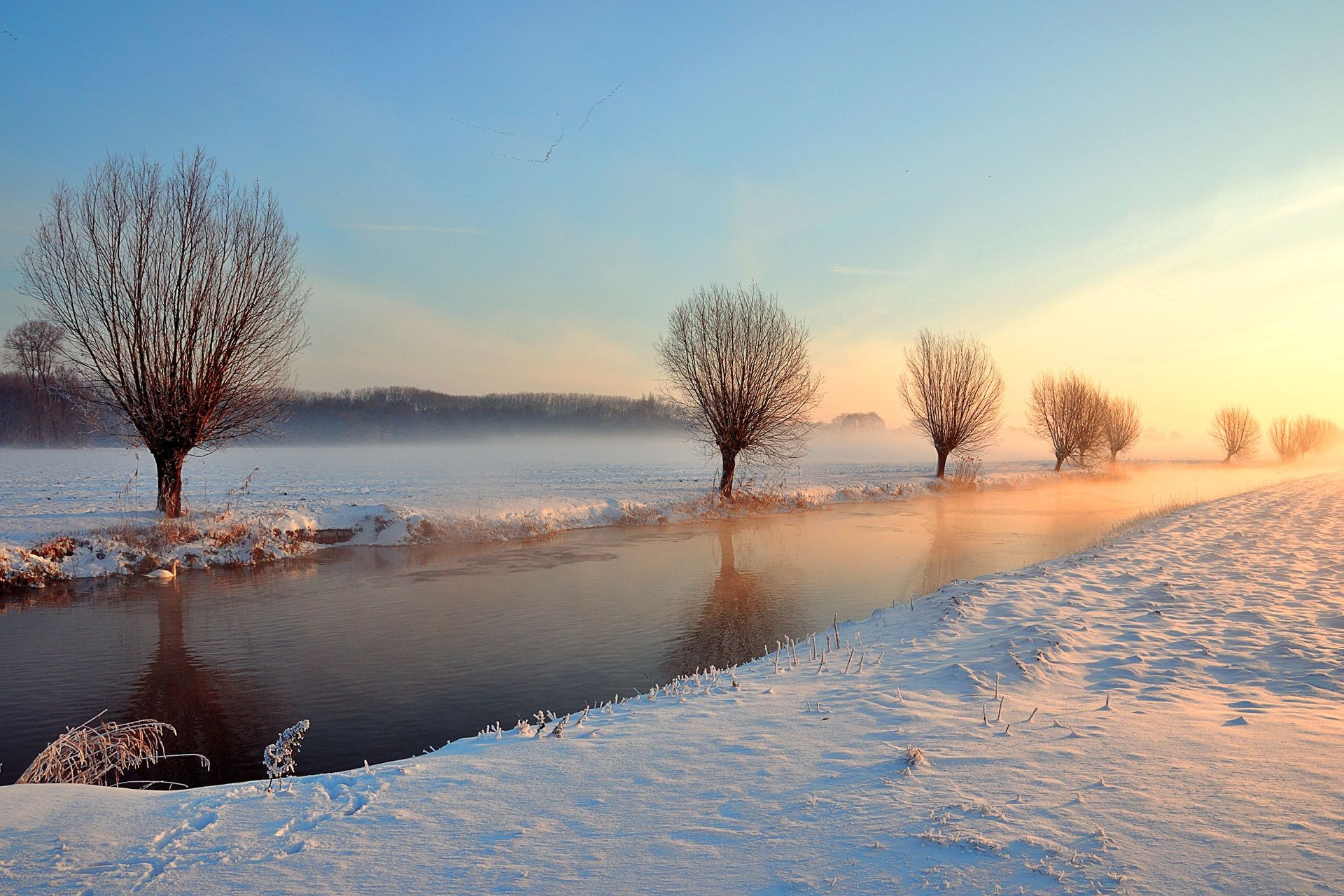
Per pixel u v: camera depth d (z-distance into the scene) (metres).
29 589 16.62
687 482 43.03
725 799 4.46
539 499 30.11
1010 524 28.44
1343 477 60.00
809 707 6.49
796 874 3.48
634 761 5.23
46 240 19.69
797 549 22.61
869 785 4.55
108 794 4.76
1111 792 4.27
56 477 40.50
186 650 12.05
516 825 4.16
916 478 49.34
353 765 7.73
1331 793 4.12
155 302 20.45
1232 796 4.14
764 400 32.88
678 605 15.23
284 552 20.86
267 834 4.10
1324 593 11.52
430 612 14.68
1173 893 3.13
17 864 3.75
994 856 3.54
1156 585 12.18
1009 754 5.02
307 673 10.87
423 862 3.73
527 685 10.27
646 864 3.64
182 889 3.50
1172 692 6.62
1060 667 7.57
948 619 10.01
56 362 20.64
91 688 10.28
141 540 18.98
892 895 3.24
